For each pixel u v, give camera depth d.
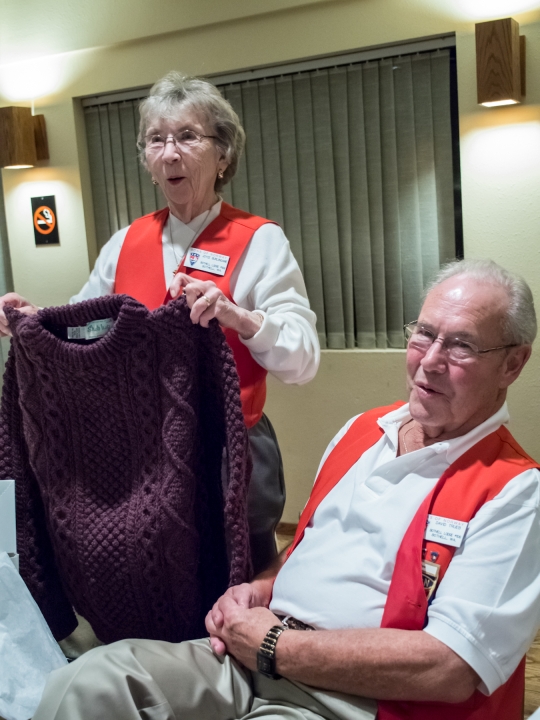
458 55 2.87
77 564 1.49
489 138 2.88
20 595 1.28
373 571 1.30
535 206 2.86
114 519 1.46
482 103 2.72
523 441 3.02
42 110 3.74
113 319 1.45
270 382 3.54
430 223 3.20
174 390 1.41
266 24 3.18
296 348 1.63
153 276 1.85
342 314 3.40
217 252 1.79
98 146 3.75
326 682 1.20
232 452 1.40
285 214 3.44
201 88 1.76
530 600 1.17
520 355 1.33
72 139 3.69
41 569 1.57
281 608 1.40
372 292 3.34
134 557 1.45
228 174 1.92
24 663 1.26
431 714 1.18
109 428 1.46
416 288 3.27
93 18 3.48
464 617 1.14
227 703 1.27
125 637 1.53
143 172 3.69
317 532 1.45
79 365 1.40
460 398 1.30
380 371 3.30
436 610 1.18
